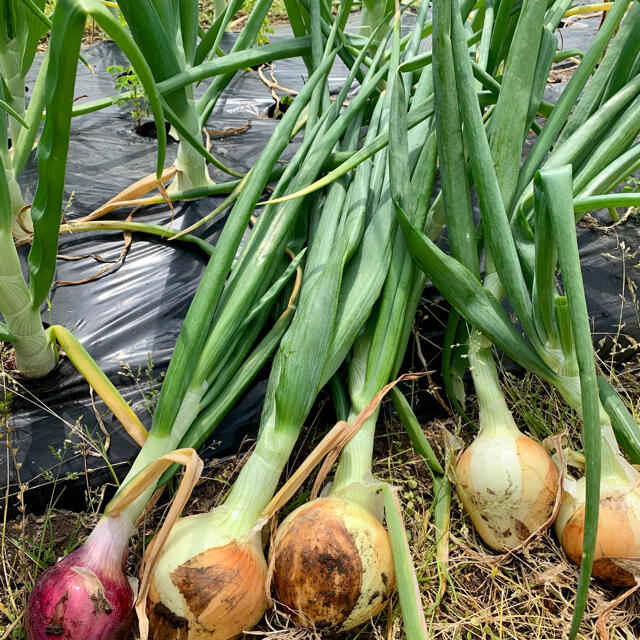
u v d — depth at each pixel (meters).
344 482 0.49
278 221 0.59
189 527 0.45
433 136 0.61
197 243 0.75
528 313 0.51
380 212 0.60
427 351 0.70
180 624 0.43
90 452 0.58
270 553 0.47
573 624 0.41
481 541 0.55
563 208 0.41
